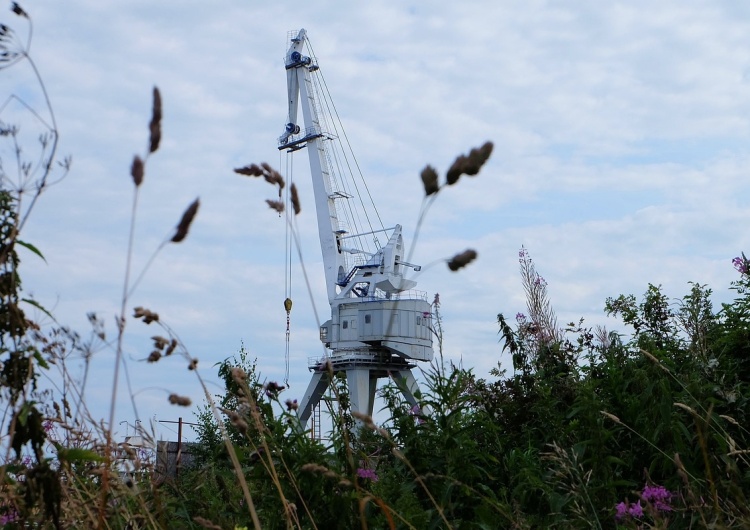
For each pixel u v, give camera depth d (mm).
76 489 4855
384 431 4523
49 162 4141
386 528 6195
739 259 10836
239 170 4547
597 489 6738
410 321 47500
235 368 5270
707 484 6648
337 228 57625
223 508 6773
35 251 4391
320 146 59906
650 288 12352
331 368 6152
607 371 8898
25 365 4234
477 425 7598
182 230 3637
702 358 9070
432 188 3211
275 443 6219
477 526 6512
